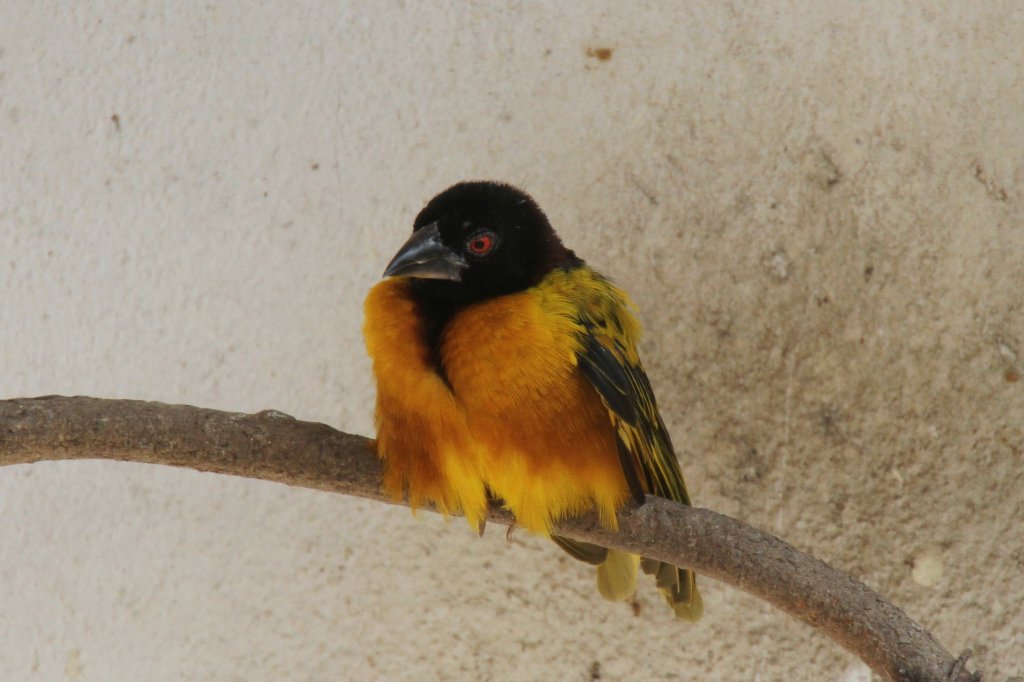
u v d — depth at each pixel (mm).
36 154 10539
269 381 10141
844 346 9930
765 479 9852
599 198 10070
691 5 10312
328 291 10227
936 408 9867
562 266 8156
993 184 10070
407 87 10391
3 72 10633
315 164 10375
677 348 9961
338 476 7520
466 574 9992
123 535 10188
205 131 10492
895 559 9688
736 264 10000
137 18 10656
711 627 9797
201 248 10359
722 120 10133
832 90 10141
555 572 9938
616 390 7422
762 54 10195
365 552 10062
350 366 10102
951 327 9930
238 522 10164
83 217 10445
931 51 10188
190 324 10266
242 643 9977
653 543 7422
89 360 10250
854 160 10070
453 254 7797
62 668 10031
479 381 7305
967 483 9758
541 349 7332
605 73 10250
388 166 10305
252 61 10547
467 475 7590
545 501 7516
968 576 9617
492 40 10406
